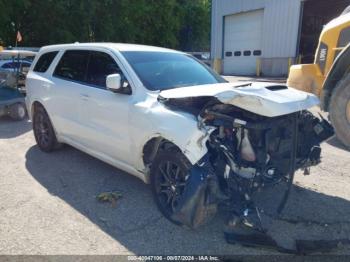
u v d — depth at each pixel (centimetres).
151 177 363
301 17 2017
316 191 415
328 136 384
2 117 904
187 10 4600
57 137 537
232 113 325
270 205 380
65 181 448
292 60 2094
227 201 306
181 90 351
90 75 459
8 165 509
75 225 341
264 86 341
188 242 314
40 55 576
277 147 322
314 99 345
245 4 2291
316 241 315
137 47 460
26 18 2802
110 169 489
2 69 1107
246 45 2367
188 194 298
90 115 443
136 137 371
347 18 598
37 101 550
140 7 3356
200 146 305
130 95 391
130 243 312
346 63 555
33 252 298
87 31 2980
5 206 379
